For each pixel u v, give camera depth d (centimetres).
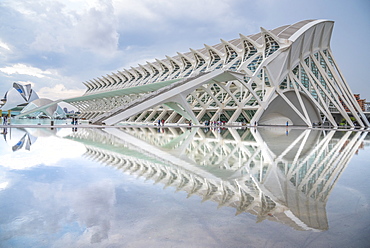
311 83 4534
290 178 520
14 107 8044
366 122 4691
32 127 2464
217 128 3025
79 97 6544
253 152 933
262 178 516
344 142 1374
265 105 3888
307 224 285
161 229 269
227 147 1092
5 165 632
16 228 270
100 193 399
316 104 4444
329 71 5125
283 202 363
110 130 2175
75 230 266
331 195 400
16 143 1114
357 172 584
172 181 482
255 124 3744
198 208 334
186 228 272
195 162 701
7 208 331
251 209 332
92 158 741
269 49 4259
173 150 959
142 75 7138
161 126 3375
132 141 1273
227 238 249
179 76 5447
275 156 835
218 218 301
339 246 234
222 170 595
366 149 1046
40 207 336
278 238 250
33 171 564
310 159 775
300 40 4281
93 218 298
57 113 9288
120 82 8112
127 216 305
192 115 3222
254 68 4381
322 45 4928
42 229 269
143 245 234
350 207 344
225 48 4834
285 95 4450
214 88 4834
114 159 729
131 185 450
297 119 5016
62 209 329
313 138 1667
